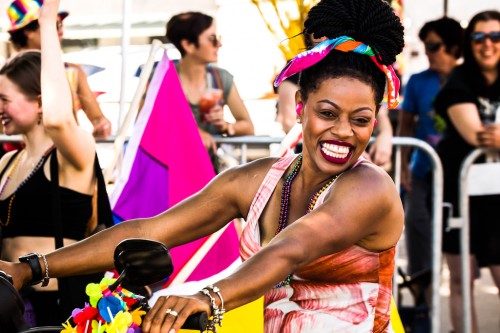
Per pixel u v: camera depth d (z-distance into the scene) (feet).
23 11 15.97
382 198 7.13
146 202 12.34
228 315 10.30
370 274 7.42
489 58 15.51
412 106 18.90
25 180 11.51
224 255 12.09
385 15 7.20
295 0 18.28
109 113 23.24
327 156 7.22
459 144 15.90
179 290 11.82
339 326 7.40
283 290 7.50
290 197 7.59
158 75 12.68
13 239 11.64
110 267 7.60
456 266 16.08
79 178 11.33
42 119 11.73
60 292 10.73
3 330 6.52
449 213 15.90
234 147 17.38
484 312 19.90
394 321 9.86
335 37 7.22
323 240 6.75
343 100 7.10
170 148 12.48
